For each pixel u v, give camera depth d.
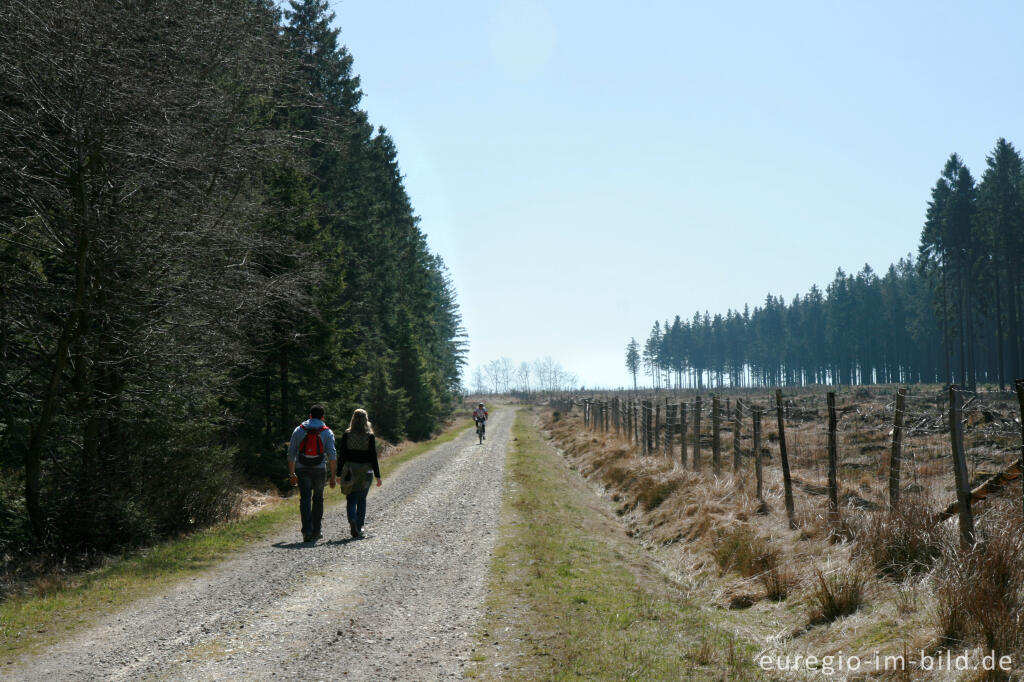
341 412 22.86
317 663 5.18
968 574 5.31
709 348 186.00
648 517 12.83
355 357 22.47
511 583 7.74
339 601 6.92
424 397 41.50
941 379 108.44
